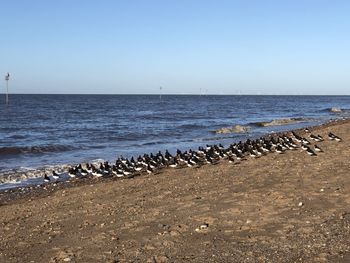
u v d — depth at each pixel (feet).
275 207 40.65
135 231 36.40
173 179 62.85
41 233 38.32
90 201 51.26
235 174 61.36
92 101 529.04
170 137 146.51
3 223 43.24
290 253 29.40
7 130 171.32
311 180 51.49
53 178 75.51
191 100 636.07
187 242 32.89
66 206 49.55
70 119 231.71
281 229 34.45
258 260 28.53
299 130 144.56
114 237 35.09
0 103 421.59
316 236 32.37
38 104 413.80
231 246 31.45
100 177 75.46
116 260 29.96
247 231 34.55
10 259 31.83
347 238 31.55
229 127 174.09
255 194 46.21
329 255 28.53
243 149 86.33
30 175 78.33
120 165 77.87
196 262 28.78
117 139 140.67
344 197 42.63
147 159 81.51
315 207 39.83
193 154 83.82
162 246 32.30
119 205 46.96
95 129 175.83
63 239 35.88
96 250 32.35
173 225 37.32
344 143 91.61
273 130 167.12
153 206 45.03
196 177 62.44
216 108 382.22
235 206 42.04
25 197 61.52
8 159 99.25
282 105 466.29
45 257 31.76
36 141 135.64
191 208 42.60
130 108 363.76
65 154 107.45
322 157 71.31
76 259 30.68
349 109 364.17
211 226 36.32
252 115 284.82
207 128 182.09
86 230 38.04
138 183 62.18
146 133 159.22
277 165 66.23
